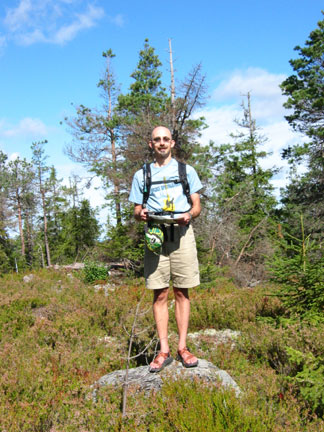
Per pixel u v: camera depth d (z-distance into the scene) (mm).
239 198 26344
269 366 4680
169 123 21250
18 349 5773
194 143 21922
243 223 27766
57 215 48781
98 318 7258
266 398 3830
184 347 4152
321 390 3586
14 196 45812
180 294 4203
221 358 5008
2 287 11953
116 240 19422
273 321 5781
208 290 11461
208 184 21766
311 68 26906
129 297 9500
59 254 43531
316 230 25266
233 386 3822
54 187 46656
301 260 5574
